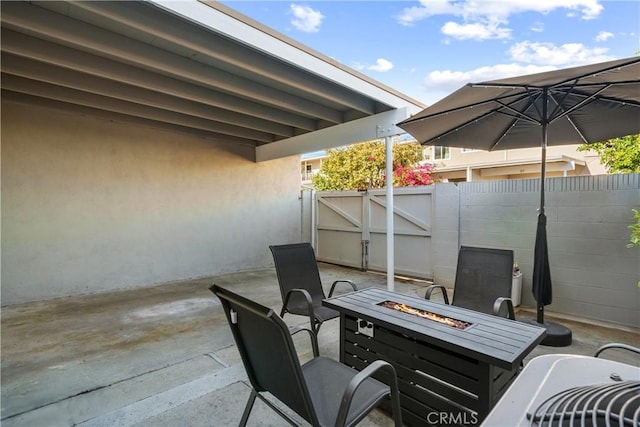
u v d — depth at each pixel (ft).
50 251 16.52
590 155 33.12
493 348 5.68
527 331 6.46
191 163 21.29
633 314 11.85
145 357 9.85
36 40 10.51
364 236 22.90
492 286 9.97
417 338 6.39
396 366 7.02
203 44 10.64
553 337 10.39
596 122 11.66
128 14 9.09
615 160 21.68
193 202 21.40
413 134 12.53
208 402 7.51
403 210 20.43
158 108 17.08
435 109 10.68
